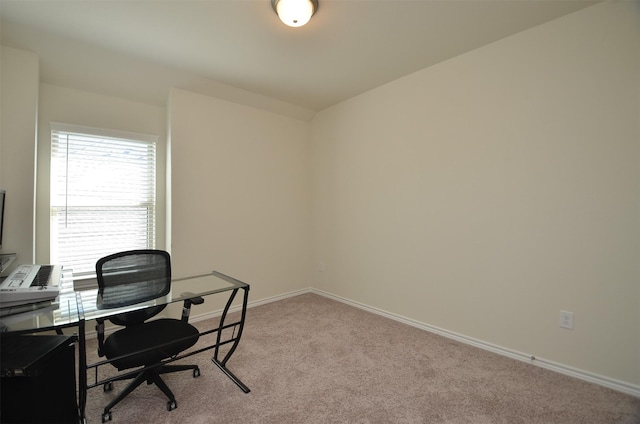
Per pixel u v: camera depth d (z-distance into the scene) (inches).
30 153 86.0
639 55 68.9
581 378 76.4
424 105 108.8
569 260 78.5
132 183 114.1
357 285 134.8
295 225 152.5
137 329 72.6
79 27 81.3
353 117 135.2
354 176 135.6
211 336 103.9
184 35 86.0
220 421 62.7
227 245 127.8
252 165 136.1
